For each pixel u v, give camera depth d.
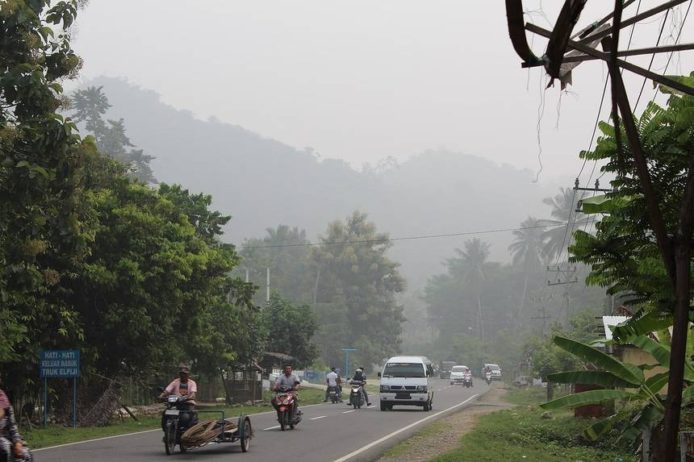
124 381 33.84
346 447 18.59
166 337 32.12
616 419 13.03
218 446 18.75
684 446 11.16
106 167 31.09
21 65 18.25
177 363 36.31
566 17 4.85
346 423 26.45
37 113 18.78
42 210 21.58
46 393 25.45
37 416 27.22
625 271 8.05
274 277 115.88
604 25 5.62
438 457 16.33
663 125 7.34
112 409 28.05
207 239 39.78
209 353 37.38
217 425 17.58
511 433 21.67
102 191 29.69
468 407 39.84
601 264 8.38
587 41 5.62
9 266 20.98
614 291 8.40
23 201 19.23
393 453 17.91
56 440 20.84
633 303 8.41
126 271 28.25
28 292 24.34
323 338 107.38
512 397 52.44
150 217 29.38
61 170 19.50
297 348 57.06
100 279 27.27
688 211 5.37
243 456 16.78
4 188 19.17
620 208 7.73
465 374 83.38
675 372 5.22
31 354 25.42
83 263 27.23
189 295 31.59
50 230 24.00
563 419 24.48
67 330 27.16
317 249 114.00
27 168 18.62
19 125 18.41
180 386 17.73
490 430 22.73
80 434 22.83
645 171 5.35
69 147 19.38
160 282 29.72
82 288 28.11
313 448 18.38
